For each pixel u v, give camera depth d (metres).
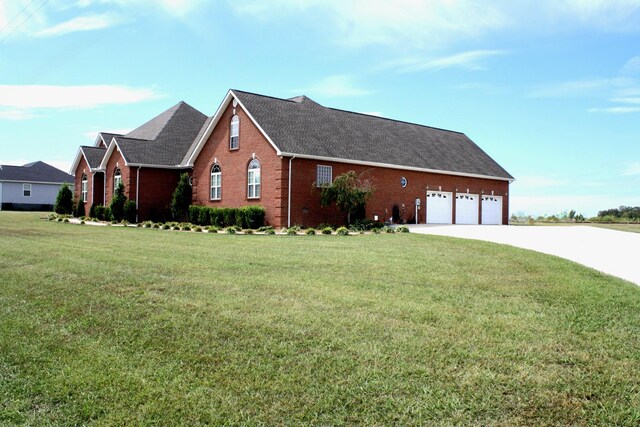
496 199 35.19
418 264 10.61
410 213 29.08
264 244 14.90
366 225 23.77
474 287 8.19
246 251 12.89
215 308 6.64
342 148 25.97
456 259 11.55
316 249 13.46
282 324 5.91
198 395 4.16
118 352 5.14
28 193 52.78
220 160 26.83
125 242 15.28
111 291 7.71
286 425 3.70
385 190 27.69
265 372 4.58
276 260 11.06
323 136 26.12
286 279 8.66
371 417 3.79
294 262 10.74
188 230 22.39
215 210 25.36
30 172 53.84
